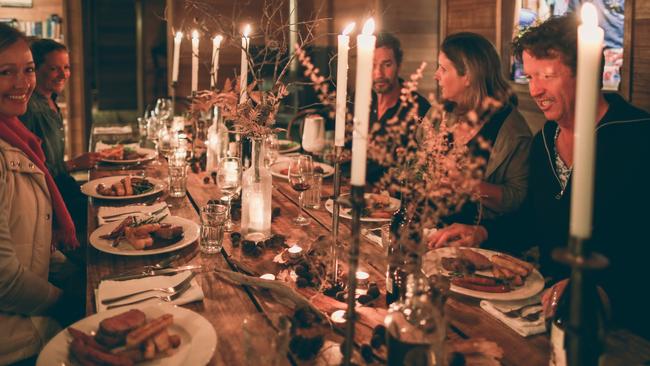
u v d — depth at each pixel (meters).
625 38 2.87
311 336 1.25
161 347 1.13
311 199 2.35
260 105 1.85
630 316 1.63
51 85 3.30
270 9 4.59
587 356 0.93
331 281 1.50
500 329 1.30
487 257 1.65
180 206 2.30
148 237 1.78
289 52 4.55
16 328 1.61
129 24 9.11
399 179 1.21
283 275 1.57
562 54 1.65
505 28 3.73
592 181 0.71
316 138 2.91
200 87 4.90
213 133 2.86
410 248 1.11
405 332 1.00
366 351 1.15
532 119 3.62
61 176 3.07
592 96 0.69
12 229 1.75
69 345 1.15
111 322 1.18
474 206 2.19
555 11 3.35
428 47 4.72
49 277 2.19
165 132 3.17
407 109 2.96
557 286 1.31
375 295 1.45
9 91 1.97
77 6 5.58
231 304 1.41
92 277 1.56
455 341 1.22
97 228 1.96
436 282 1.22
